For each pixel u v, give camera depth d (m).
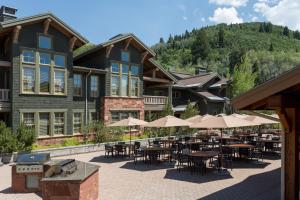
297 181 6.81
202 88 43.41
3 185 12.66
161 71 33.66
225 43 167.75
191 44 170.25
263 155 19.98
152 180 13.61
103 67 27.84
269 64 99.25
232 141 21.75
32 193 11.30
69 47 24.83
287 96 6.29
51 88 23.70
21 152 18.66
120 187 12.42
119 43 28.92
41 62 23.08
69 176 9.18
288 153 6.92
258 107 7.46
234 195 11.12
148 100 32.81
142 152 19.73
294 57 108.38
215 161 18.19
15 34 21.19
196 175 14.54
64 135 24.73
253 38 176.88
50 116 23.80
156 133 29.59
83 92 26.69
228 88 49.97
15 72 21.53
